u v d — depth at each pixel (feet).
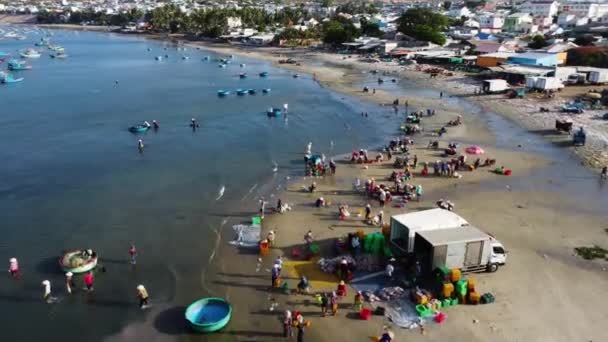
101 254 148.97
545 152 242.37
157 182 208.54
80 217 175.63
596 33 616.80
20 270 140.15
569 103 332.60
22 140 274.36
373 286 126.31
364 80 463.01
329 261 137.39
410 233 130.93
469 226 134.00
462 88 403.75
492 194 189.67
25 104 368.89
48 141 272.31
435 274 124.06
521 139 264.31
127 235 161.07
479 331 109.50
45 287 126.93
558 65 440.45
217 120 316.60
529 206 178.40
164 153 248.93
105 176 216.95
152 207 183.11
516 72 403.13
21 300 126.21
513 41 605.73
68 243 156.25
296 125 301.63
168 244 154.40
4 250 151.84
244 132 287.28
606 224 164.04
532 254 142.72
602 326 111.34
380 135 277.23
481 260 129.39
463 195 188.75
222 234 160.15
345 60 595.88
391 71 506.48
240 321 114.83
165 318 118.01
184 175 216.74
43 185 207.00
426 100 365.61
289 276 132.98
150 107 357.41
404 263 133.18
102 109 351.46
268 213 175.42
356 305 116.37
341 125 300.40
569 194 190.19
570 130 272.72
